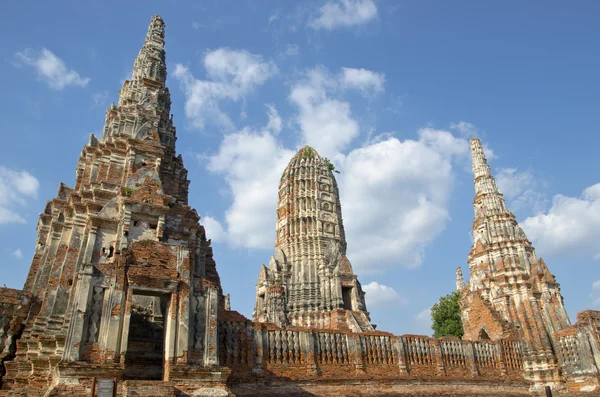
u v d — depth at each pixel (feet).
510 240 193.16
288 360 102.01
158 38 183.52
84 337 73.41
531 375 157.89
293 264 256.11
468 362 140.36
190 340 81.35
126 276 80.07
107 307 76.69
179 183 147.74
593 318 164.66
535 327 166.20
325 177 284.82
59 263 107.24
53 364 82.38
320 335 110.22
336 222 273.13
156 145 130.11
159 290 81.20
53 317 94.58
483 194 213.87
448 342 138.10
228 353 93.25
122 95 175.73
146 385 67.51
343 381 107.55
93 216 103.14
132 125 137.80
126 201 98.94
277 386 97.30
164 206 102.32
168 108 171.63
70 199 116.26
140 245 83.46
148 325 99.71
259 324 100.53
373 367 116.67
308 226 265.54
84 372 70.23
